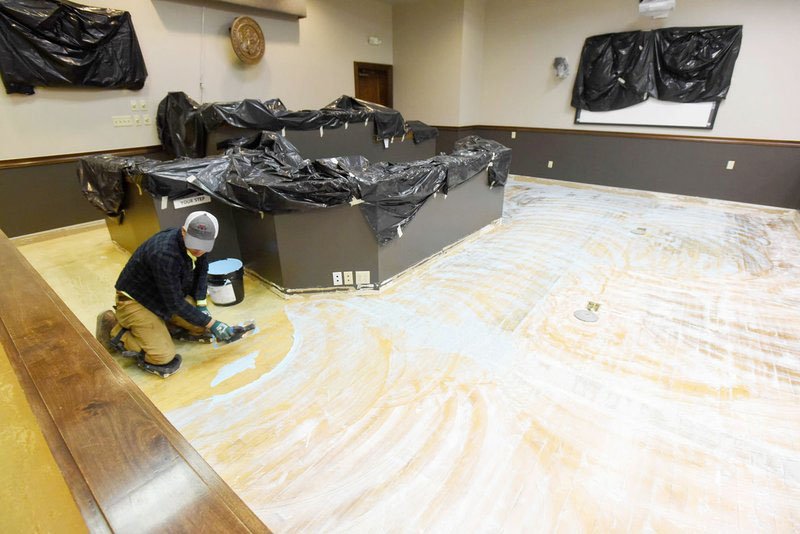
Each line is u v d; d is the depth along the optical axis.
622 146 5.62
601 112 5.64
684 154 5.20
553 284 3.01
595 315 2.60
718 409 1.83
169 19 4.24
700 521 1.35
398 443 1.64
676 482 1.49
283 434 1.69
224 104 3.92
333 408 1.82
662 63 5.01
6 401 0.71
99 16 3.70
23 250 3.54
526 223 4.41
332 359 2.15
